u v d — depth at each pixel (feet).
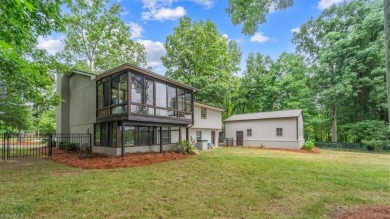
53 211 12.19
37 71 28.12
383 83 60.03
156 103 39.01
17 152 43.55
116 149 35.27
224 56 82.74
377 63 61.62
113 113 36.09
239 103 99.96
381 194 17.19
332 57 68.85
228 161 32.22
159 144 43.96
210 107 62.85
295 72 89.30
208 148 59.52
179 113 45.06
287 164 30.94
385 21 8.86
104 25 70.38
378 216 12.05
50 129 77.25
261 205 14.19
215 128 66.44
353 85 64.80
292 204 14.51
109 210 12.56
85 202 13.70
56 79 60.08
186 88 47.44
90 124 44.19
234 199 15.17
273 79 94.02
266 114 69.77
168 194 15.92
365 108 68.13
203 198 15.23
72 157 34.53
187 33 80.79
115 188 16.98
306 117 80.94
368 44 62.54
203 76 76.02
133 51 81.92
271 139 65.57
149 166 27.25
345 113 73.00
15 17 19.08
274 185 19.16
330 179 21.80
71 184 17.89
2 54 19.98
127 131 37.68
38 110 43.39
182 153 41.37
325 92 69.67
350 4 70.08
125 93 33.78
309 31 86.17
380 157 43.75
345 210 13.62
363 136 62.59
